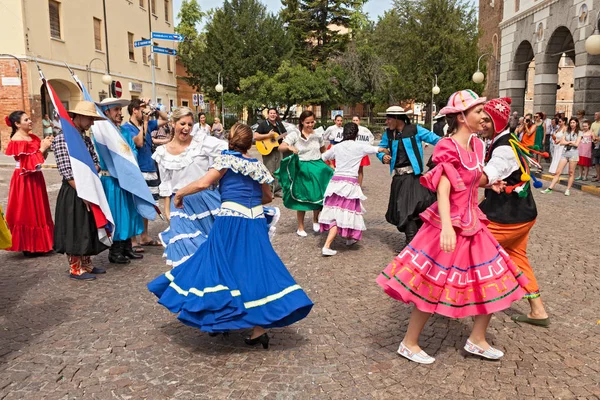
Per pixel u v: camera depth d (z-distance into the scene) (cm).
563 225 872
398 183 680
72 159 548
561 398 332
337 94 3722
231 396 336
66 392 340
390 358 388
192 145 514
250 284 381
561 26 1970
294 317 392
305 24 4600
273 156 1187
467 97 356
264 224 412
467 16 3672
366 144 687
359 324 455
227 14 3797
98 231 565
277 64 3741
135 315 478
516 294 353
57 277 598
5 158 1944
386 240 774
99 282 579
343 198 684
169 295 383
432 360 379
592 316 469
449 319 465
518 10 2409
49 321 463
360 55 3806
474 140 368
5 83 2088
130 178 617
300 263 654
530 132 1652
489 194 442
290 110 4012
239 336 431
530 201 435
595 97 1792
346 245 741
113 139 617
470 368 372
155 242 751
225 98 3559
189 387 347
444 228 338
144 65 3177
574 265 631
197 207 494
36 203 680
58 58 2284
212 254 384
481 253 355
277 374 364
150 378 359
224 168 395
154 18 3344
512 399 331
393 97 3816
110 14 2720
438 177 342
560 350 401
